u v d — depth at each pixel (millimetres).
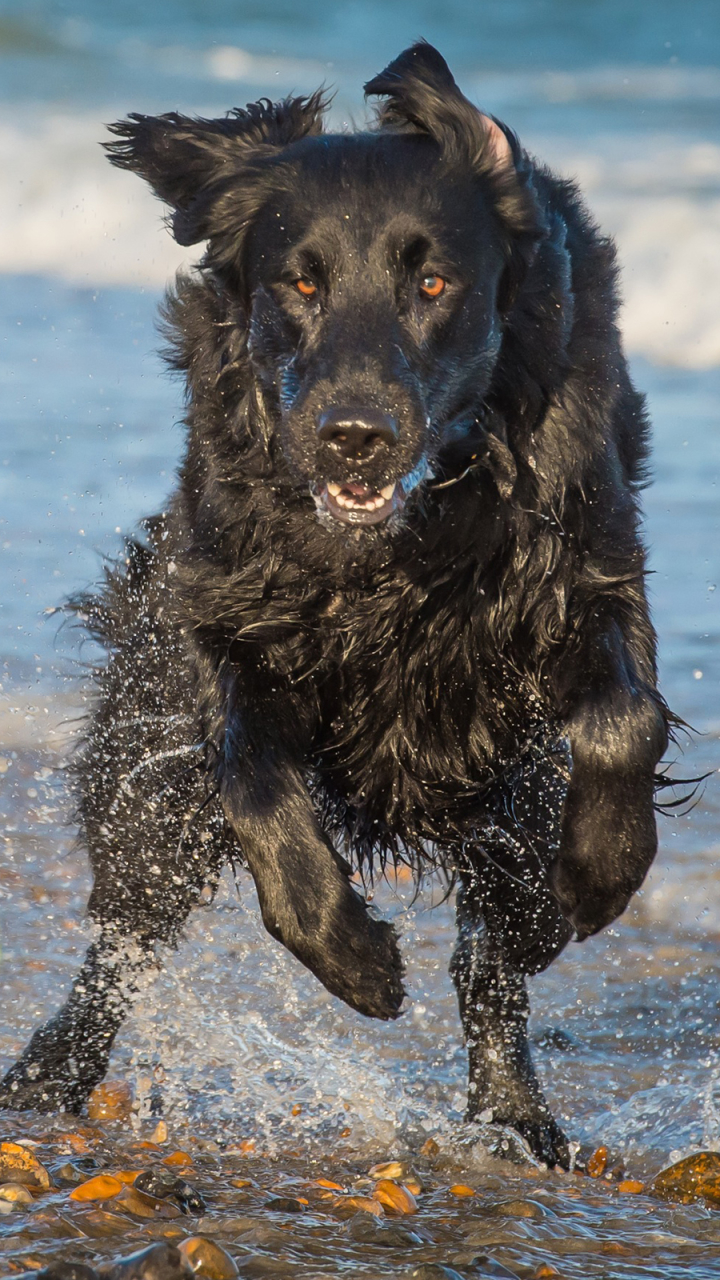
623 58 70000
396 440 7422
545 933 9414
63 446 22984
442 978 11078
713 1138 8438
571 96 57344
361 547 8234
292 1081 9461
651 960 11102
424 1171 8117
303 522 8352
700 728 14953
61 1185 7375
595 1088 9305
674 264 33906
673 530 20484
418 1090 9391
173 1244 6262
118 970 9953
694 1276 6395
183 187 8609
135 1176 7352
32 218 40594
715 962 11031
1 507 20141
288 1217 7082
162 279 37250
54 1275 5922
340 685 8734
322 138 8203
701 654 16703
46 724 15023
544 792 9164
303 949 7871
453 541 8383
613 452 8508
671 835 13320
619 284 9125
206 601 8641
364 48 71438
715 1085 9148
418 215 7773
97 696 10602
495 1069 9055
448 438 8086
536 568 8328
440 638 8562
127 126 8750
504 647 8555
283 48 69688
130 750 9984
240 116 8820
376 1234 6781
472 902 9617
